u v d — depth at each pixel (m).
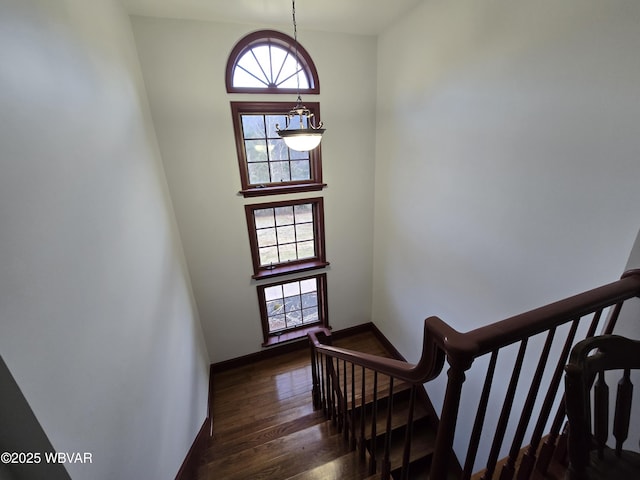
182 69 2.46
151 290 1.77
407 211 2.93
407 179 2.85
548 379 1.67
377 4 2.31
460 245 2.27
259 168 3.05
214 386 3.26
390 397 1.22
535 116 1.54
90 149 1.26
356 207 3.51
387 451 1.32
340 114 3.08
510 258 1.83
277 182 3.16
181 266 2.68
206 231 2.96
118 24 1.92
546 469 1.10
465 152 2.08
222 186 2.88
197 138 2.67
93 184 1.24
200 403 2.58
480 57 1.83
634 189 1.17
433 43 2.23
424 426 2.84
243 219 3.07
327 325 3.90
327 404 2.51
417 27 2.37
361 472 1.68
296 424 2.58
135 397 1.36
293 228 3.41
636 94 1.12
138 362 1.44
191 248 2.95
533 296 1.71
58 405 0.85
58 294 0.91
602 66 1.21
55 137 1.00
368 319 4.12
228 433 2.63
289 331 3.80
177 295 2.36
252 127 2.90
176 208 2.78
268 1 2.21
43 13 1.02
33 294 0.81
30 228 0.82
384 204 3.34
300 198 3.21
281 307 3.67
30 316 0.79
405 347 3.41
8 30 0.83
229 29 2.51
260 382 3.30
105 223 1.29
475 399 2.28
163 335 1.86
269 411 2.89
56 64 1.07
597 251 1.34
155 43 2.34
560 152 1.44
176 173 2.69
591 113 1.28
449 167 2.27
